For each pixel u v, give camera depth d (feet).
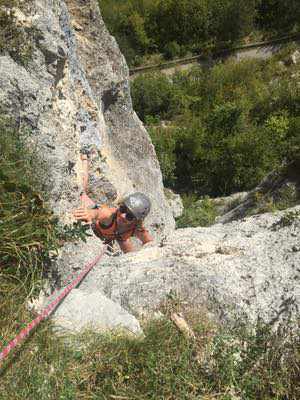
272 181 41.83
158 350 11.05
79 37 29.32
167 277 13.69
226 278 13.53
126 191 28.40
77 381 10.48
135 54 101.04
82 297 12.64
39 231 12.20
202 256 14.96
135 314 12.94
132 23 100.94
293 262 13.83
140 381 10.61
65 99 20.99
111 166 27.71
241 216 40.19
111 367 10.74
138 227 17.02
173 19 101.35
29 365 10.19
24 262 11.80
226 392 10.77
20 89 15.96
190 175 71.20
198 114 86.02
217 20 99.96
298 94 82.38
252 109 83.66
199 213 47.50
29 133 15.65
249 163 67.26
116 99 33.53
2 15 17.89
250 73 92.63
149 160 35.91
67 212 15.56
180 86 90.79
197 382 10.93
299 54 95.04
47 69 19.84
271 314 12.62
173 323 12.20
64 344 11.03
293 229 15.30
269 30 101.04
